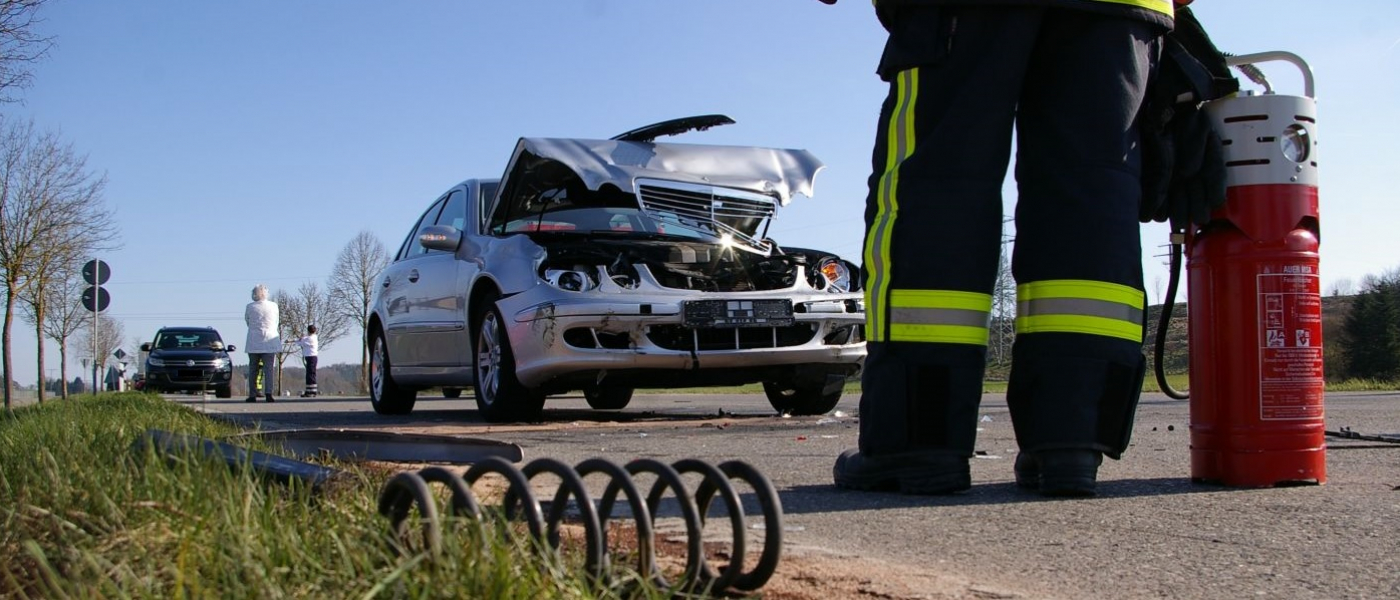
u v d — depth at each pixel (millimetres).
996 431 5777
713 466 1918
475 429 6301
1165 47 3410
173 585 1684
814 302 6797
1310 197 3445
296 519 2098
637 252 6625
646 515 1817
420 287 8180
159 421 4723
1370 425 6160
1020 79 3188
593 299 6359
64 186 20797
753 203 7316
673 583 1897
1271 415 3400
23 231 20266
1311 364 3436
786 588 2076
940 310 3213
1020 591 2152
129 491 2287
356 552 1788
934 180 3205
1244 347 3418
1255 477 3406
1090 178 3213
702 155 7258
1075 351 3211
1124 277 3232
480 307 7230
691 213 7113
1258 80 3713
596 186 6797
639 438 5516
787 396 7836
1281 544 2580
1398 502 3119
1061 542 2617
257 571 1675
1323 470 3463
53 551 1984
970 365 3240
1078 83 3221
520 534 1916
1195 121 3412
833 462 4262
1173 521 2867
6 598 1790
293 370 52156
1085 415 3213
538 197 7453
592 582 1777
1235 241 3434
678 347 6527
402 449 4012
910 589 2088
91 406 6633
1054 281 3240
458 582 1588
